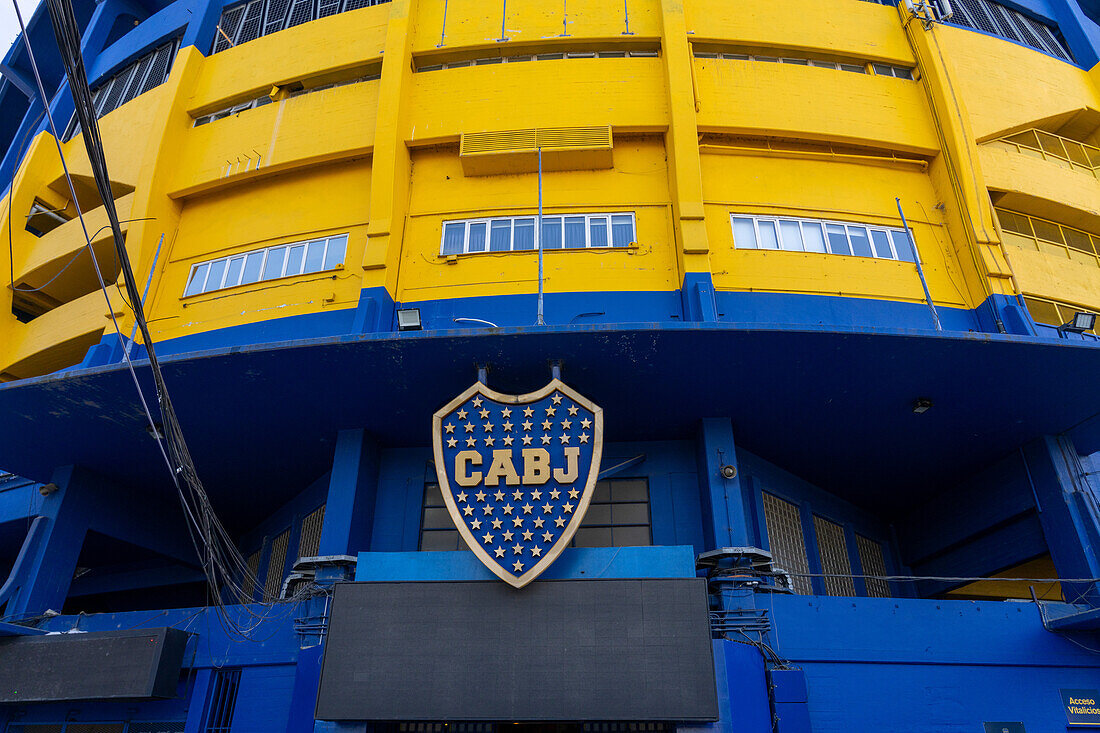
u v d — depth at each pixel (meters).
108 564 22.66
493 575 12.26
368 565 12.51
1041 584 19.33
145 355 16.77
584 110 17.38
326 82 19.73
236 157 18.75
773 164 17.53
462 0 19.47
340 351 13.10
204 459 16.86
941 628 12.89
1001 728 12.27
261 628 13.41
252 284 17.08
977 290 16.09
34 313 22.95
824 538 17.58
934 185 17.70
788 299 15.68
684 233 15.53
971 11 21.81
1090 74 21.22
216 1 22.22
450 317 15.47
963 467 17.02
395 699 11.12
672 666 11.07
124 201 19.20
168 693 13.03
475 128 17.33
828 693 12.17
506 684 11.09
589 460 12.25
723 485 14.11
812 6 19.42
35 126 26.42
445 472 12.30
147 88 22.67
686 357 13.20
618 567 12.16
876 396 14.35
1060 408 14.62
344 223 17.31
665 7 18.12
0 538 20.66
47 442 16.08
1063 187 18.84
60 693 13.02
